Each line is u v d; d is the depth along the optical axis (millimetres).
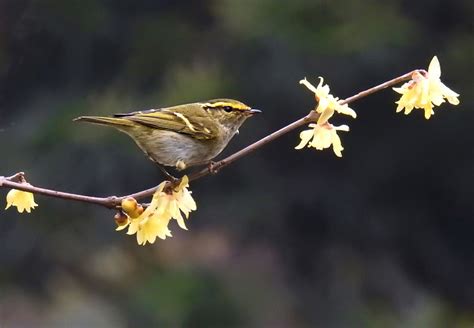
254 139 21016
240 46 20547
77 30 20859
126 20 21484
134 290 21641
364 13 20203
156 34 21406
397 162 21812
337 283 22234
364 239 22000
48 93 20891
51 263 21750
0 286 21828
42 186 20359
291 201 21516
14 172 20281
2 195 20844
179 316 21047
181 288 21312
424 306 22703
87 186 20391
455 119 21344
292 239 21969
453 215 22359
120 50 21344
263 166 21531
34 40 20500
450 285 22625
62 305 22422
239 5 20281
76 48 20922
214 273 21938
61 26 20609
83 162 20328
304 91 20234
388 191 22109
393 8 20750
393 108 21141
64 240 21406
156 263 22281
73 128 20328
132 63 21375
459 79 21047
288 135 21000
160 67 21484
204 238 22609
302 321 22094
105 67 21328
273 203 21312
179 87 21312
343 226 21844
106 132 20344
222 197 21438
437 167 21953
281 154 21484
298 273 22297
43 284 21922
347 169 21844
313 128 6668
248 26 20031
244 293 21859
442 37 21078
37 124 20438
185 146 7652
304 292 22203
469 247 22500
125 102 21156
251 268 22453
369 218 21922
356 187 21875
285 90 20266
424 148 21703
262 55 20391
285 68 20109
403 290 22531
